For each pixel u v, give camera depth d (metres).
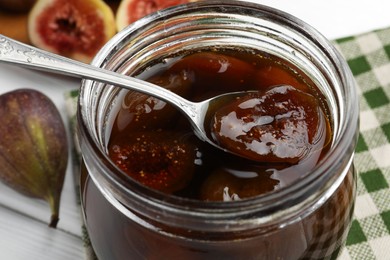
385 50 0.43
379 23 0.51
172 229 0.28
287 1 0.52
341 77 0.29
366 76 0.43
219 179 0.29
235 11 0.31
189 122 0.31
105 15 0.53
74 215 0.40
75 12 0.53
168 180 0.29
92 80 0.30
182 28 0.32
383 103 0.42
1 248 0.39
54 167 0.42
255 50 0.32
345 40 0.44
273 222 0.27
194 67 0.32
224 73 0.32
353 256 0.37
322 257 0.31
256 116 0.30
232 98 0.31
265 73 0.32
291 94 0.30
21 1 0.53
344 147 0.27
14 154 0.42
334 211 0.30
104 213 0.30
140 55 0.31
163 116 0.31
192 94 0.32
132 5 0.53
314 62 0.31
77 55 0.53
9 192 0.41
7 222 0.40
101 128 0.30
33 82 0.47
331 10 0.52
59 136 0.42
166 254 0.29
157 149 0.30
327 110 0.31
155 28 0.31
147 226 0.28
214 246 0.28
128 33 0.30
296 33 0.31
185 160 0.30
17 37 0.54
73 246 0.39
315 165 0.29
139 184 0.27
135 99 0.31
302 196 0.27
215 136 0.30
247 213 0.27
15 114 0.43
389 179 0.39
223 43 0.32
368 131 0.41
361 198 0.39
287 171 0.29
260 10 0.31
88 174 0.31
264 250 0.28
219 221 0.27
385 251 0.37
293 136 0.29
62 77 0.47
